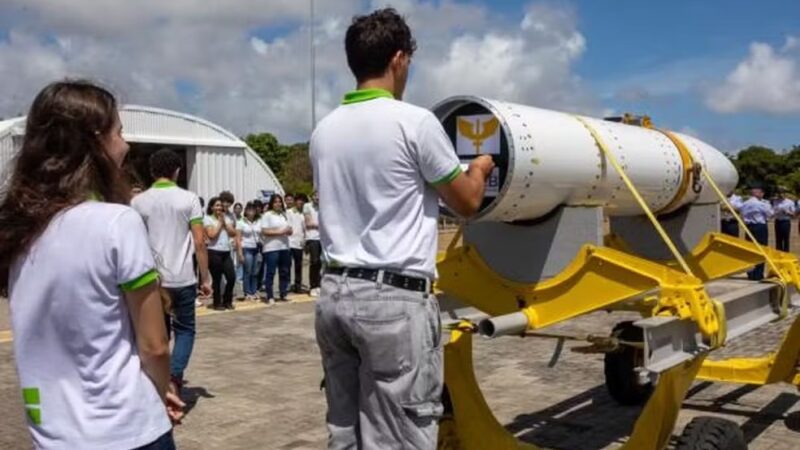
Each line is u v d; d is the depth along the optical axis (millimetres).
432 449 2902
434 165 2852
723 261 5379
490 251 4188
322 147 3029
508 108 3725
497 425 4109
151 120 24578
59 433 2201
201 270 6648
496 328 3684
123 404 2221
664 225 5383
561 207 4023
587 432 5801
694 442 3721
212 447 5547
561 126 3957
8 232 2199
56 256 2178
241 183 27156
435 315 2920
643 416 3715
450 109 3803
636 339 4891
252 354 8906
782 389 6922
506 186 3580
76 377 2221
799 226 21406
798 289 5051
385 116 2881
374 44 2967
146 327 2238
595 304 3889
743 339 9352
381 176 2857
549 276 4035
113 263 2182
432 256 2934
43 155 2205
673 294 3596
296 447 5539
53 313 2195
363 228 2910
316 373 7891
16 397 6992
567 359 8367
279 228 13445
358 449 3084
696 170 5016
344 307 2869
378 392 2881
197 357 8727
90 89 2281
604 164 4137
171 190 6301
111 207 2230
